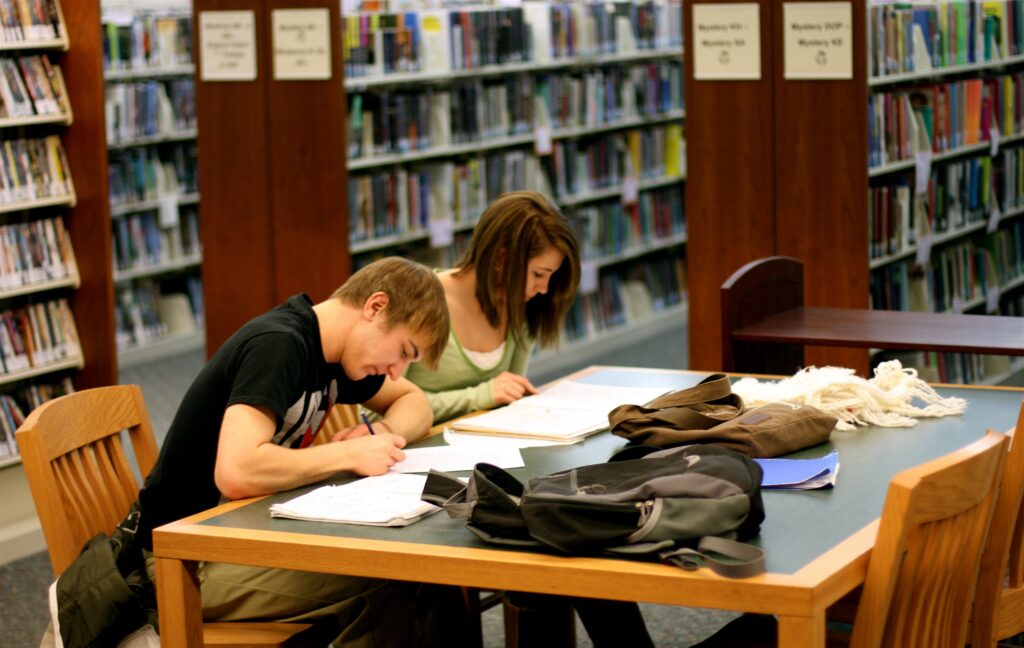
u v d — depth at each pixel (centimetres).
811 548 188
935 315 388
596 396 306
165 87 790
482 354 318
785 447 245
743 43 470
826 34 454
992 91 443
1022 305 449
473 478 201
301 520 215
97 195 496
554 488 206
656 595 178
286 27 543
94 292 504
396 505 216
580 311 771
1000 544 231
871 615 184
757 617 236
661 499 186
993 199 449
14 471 471
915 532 189
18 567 450
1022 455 228
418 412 276
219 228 570
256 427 232
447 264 709
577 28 761
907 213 461
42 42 480
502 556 190
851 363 464
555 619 241
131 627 233
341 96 540
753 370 387
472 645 291
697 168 488
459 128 691
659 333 840
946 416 275
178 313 817
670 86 834
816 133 462
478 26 697
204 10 554
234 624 245
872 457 243
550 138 752
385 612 241
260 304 569
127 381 733
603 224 790
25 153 483
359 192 640
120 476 274
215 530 211
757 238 481
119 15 770
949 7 447
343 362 251
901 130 456
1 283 479
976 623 234
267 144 555
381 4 688
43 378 512
